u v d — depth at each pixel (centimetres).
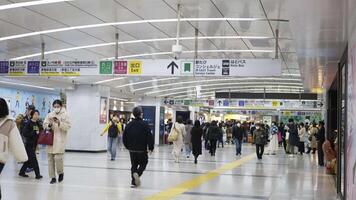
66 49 1698
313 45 987
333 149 1540
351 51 818
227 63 1259
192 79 2828
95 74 1373
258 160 2114
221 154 2503
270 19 1237
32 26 1364
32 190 1006
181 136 1872
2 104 555
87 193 983
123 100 3766
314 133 2467
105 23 1338
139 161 1100
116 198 930
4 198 900
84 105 2441
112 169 1489
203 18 1259
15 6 1164
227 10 1170
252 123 4231
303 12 716
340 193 1031
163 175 1362
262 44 1599
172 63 1300
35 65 1436
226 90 3894
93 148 2403
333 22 772
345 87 963
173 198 946
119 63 1350
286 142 2817
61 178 1155
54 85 2431
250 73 1241
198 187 1126
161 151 2594
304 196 1047
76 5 1157
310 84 1878
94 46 1659
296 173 1543
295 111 4728
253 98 3919
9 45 1617
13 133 558
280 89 3834
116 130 1869
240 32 1417
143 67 1327
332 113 1953
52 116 1126
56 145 1126
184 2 1115
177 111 4247
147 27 1380
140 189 1060
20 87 2725
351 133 788
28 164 1247
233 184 1208
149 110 3422
